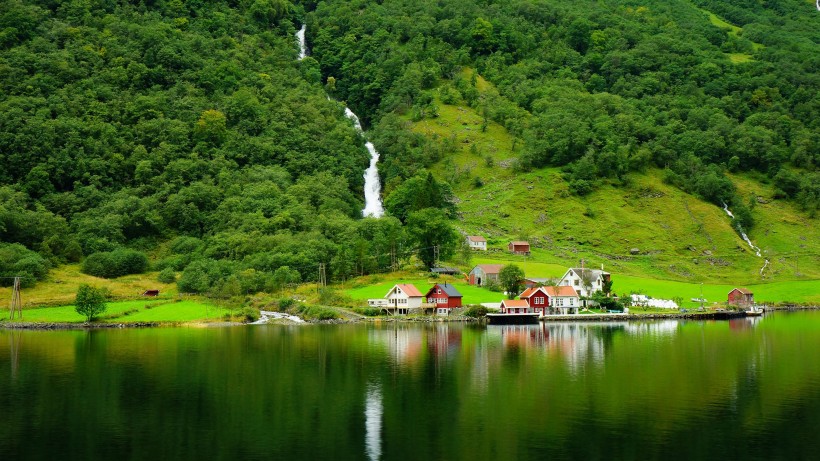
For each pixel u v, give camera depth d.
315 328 158.75
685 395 87.88
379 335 145.38
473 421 76.19
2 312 173.88
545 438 69.88
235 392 90.12
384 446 67.88
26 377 99.56
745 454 64.88
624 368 105.38
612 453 65.31
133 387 93.12
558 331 153.62
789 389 90.75
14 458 64.94
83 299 164.75
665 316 183.38
